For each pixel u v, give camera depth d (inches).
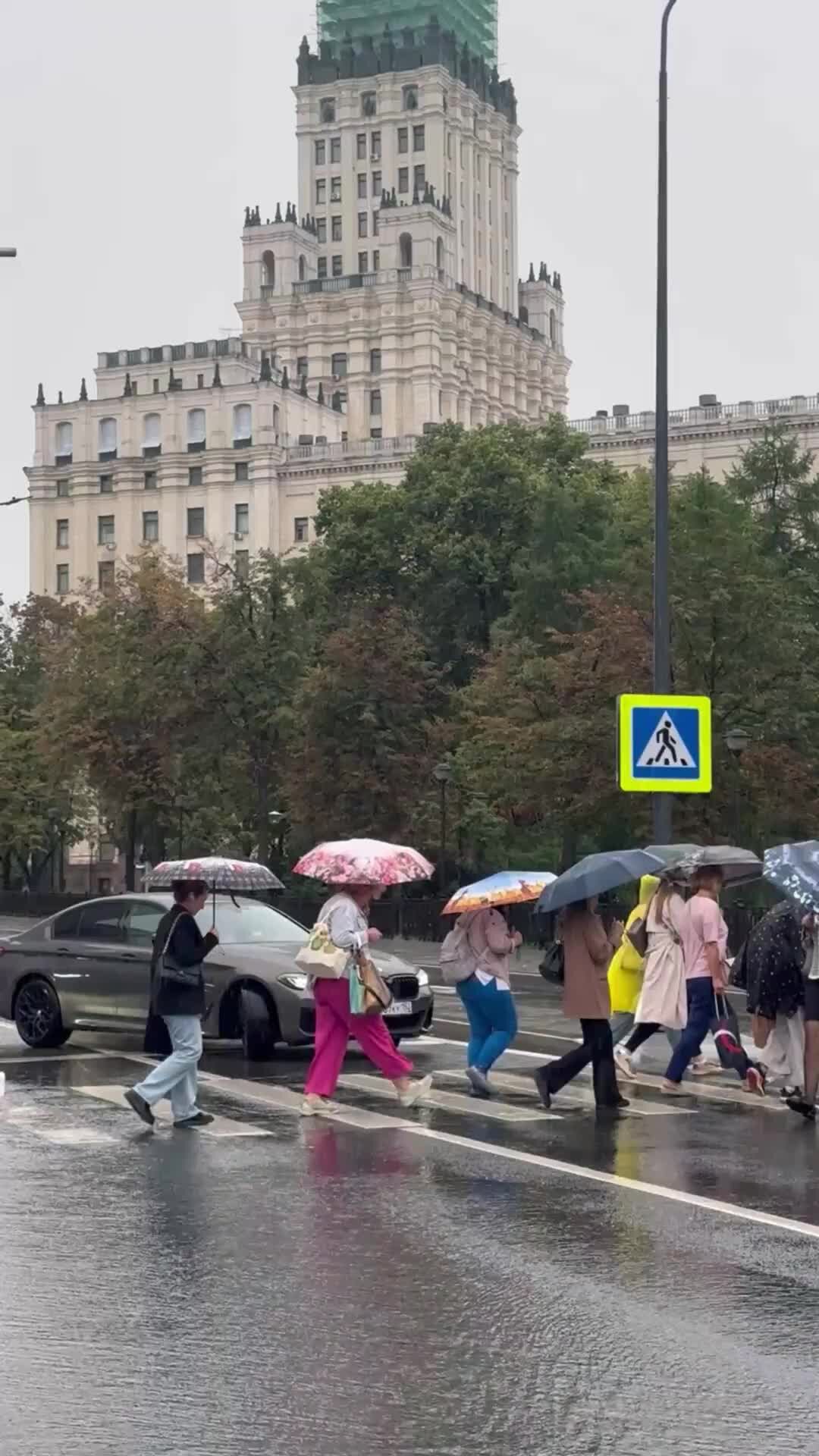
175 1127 536.7
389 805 2027.6
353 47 5605.3
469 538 2433.6
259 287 5201.8
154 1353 285.3
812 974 562.3
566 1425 248.7
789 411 3769.7
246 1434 244.7
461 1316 308.7
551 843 2267.5
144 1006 751.7
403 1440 242.1
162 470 4589.1
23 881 3631.9
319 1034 566.3
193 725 2151.8
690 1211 405.1
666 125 893.2
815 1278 338.3
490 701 1915.6
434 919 1955.0
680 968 629.9
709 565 1540.4
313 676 2031.3
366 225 5442.9
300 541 4466.0
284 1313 311.0
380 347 4918.8
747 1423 249.4
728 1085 646.5
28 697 3090.6
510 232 5782.5
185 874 626.5
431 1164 470.0
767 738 1534.2
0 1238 375.6
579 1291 327.0
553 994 1192.2
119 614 2322.8
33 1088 631.2
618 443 3944.4
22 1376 272.5
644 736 822.5
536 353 5502.0
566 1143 506.9
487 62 5940.0
